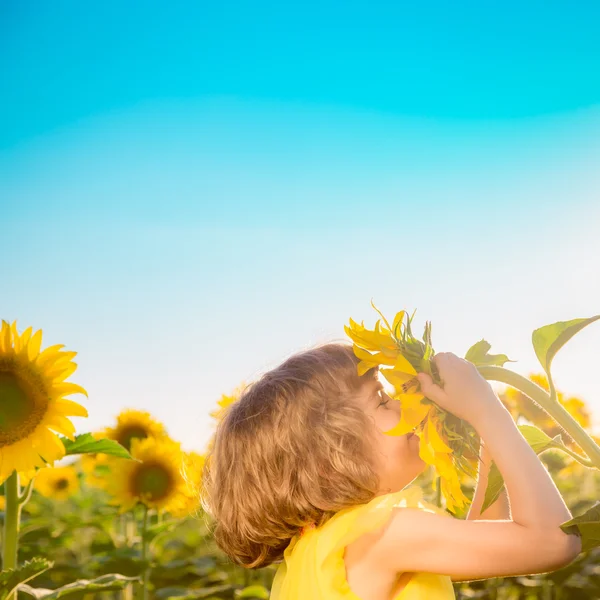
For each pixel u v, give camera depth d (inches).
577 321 70.0
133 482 209.2
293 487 78.2
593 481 246.8
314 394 80.5
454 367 74.3
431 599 75.8
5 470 128.5
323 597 73.1
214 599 221.8
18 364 132.1
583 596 200.7
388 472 79.0
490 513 85.6
